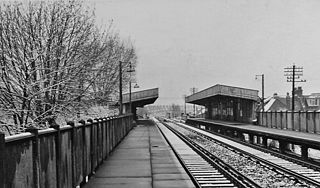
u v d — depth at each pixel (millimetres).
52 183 7047
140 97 71250
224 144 28203
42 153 6402
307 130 36062
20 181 5273
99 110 26531
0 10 17219
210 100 78438
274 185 11875
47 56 16828
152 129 53281
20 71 15500
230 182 11836
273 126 46750
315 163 19312
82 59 19234
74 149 9234
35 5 18031
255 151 24703
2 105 14109
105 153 17359
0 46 15914
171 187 10969
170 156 19328
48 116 14930
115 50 47438
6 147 4777
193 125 76812
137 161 17172
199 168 15258
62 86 17219
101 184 11352
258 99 57812
